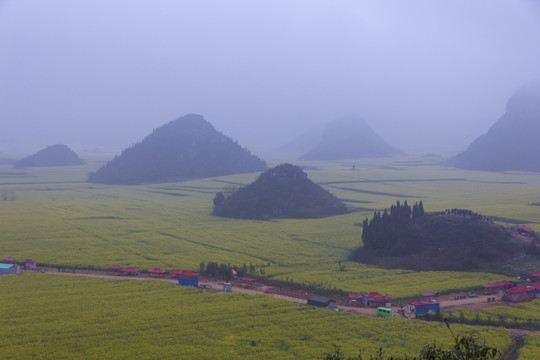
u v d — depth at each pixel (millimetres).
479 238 154625
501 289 124438
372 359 62938
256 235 194750
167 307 104438
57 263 144375
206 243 178625
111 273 136750
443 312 105750
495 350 46625
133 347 83250
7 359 77625
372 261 154625
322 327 94562
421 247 156000
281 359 79062
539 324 99250
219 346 84562
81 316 97750
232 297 112875
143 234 193625
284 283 129625
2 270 130750
